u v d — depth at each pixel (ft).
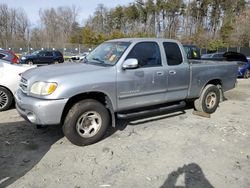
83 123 15.39
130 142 16.28
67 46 149.18
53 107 14.20
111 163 13.67
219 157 14.62
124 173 12.76
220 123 20.31
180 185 11.88
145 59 17.63
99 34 198.70
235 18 165.37
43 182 11.87
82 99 15.70
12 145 15.49
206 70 21.53
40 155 14.35
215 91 22.68
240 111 24.34
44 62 84.23
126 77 16.52
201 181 12.24
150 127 18.95
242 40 137.49
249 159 14.49
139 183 11.96
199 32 156.35
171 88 19.07
